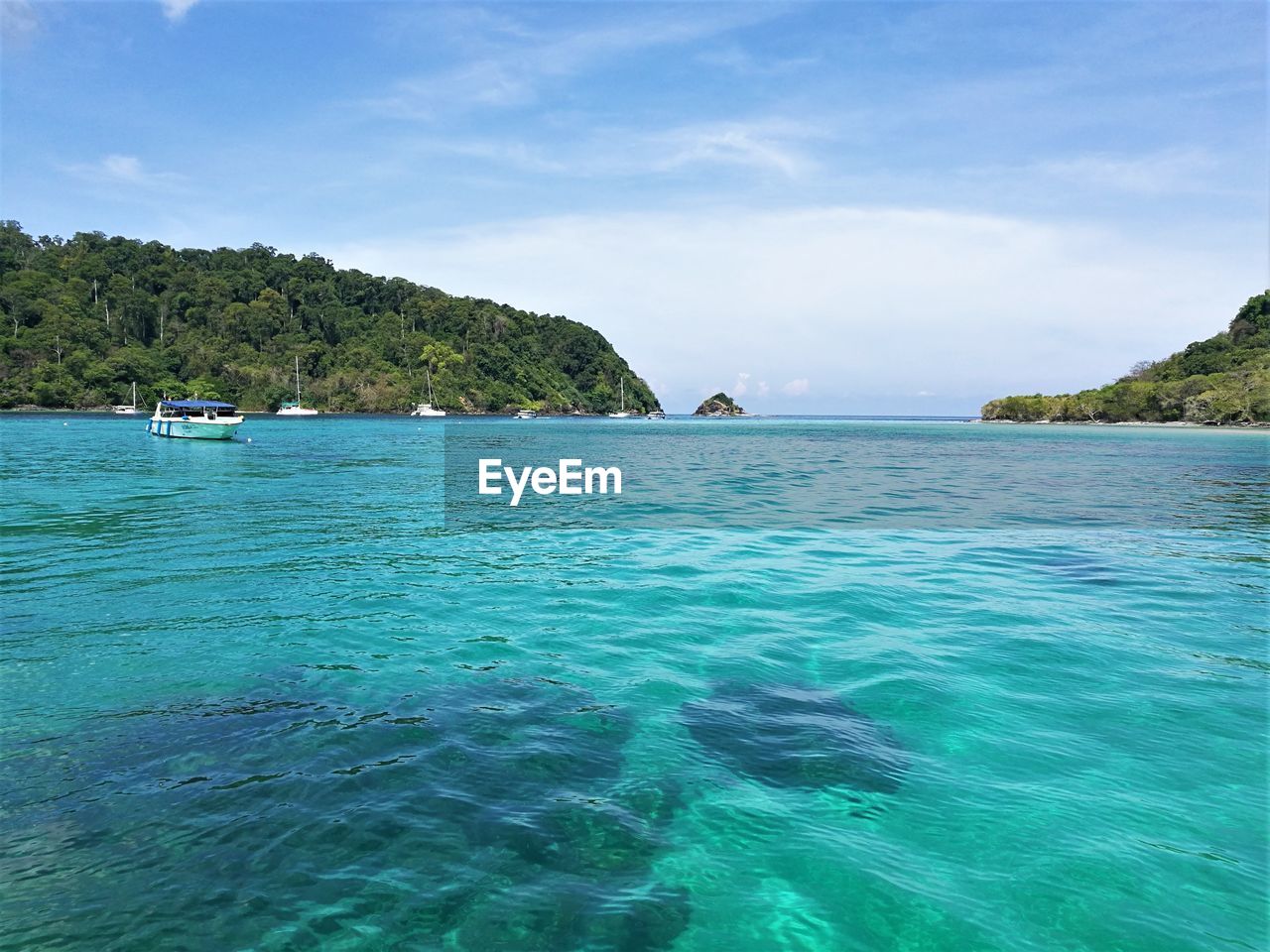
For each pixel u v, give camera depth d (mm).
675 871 4086
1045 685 6723
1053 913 3748
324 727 5809
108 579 10648
